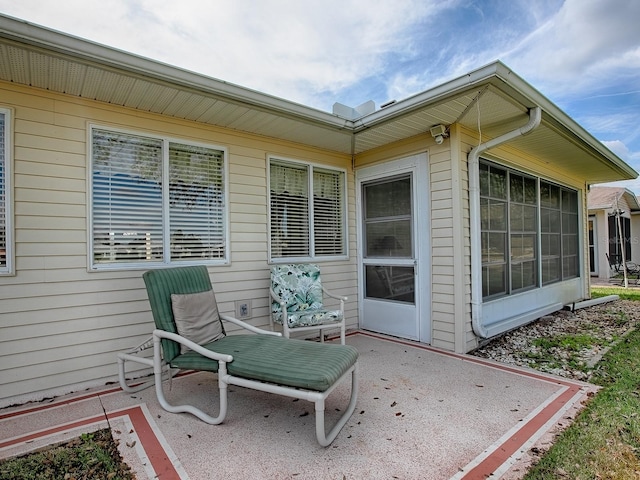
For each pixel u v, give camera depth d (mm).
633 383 2959
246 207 4016
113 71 2598
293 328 3605
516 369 3342
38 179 2842
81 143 3033
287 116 3547
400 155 4438
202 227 3719
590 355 3752
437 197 4031
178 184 3572
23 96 2797
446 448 2045
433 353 3828
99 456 2014
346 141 4438
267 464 1918
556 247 6316
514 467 1857
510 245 4844
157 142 3455
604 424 2279
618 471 1813
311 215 4629
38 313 2822
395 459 1946
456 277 3854
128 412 2557
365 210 5000
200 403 2703
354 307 5031
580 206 7301
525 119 3719
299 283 4102
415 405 2602
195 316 2867
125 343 3205
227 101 3164
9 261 2723
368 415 2453
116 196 3225
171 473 1854
